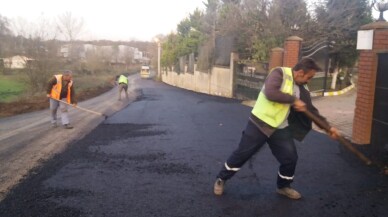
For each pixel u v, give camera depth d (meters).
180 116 11.34
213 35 23.23
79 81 35.41
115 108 14.85
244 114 11.70
